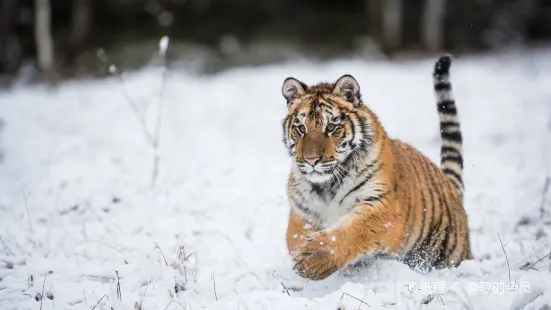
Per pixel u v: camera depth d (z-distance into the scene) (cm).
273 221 1045
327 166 793
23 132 1794
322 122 811
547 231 984
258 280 819
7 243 947
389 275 790
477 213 1083
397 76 2900
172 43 3784
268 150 1644
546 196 1126
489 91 2439
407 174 838
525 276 779
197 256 881
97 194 1161
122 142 1645
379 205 783
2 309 743
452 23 4684
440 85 962
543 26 4900
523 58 3575
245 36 4328
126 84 2442
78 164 1405
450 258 866
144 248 916
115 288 792
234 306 730
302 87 850
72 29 3969
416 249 839
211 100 2317
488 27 4678
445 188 884
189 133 1817
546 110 2022
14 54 3700
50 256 909
